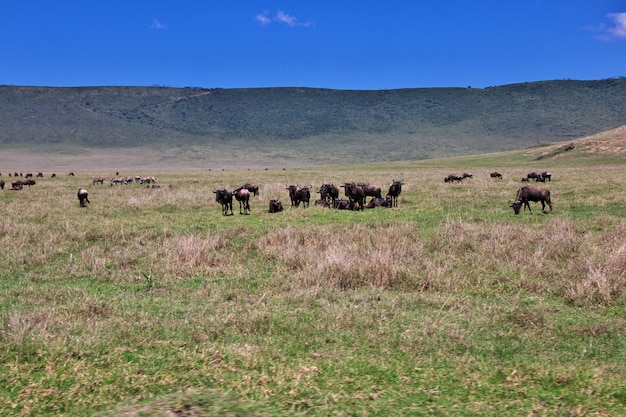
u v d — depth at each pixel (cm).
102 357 675
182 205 2677
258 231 1733
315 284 1073
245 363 653
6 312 871
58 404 553
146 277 1132
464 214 2133
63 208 2572
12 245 1480
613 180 3712
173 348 712
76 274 1178
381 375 620
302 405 542
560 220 1758
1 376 614
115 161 16588
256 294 1018
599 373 620
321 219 2077
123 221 2061
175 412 495
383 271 1098
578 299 948
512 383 596
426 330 782
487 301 966
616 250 1209
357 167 10375
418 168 9288
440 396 567
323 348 719
